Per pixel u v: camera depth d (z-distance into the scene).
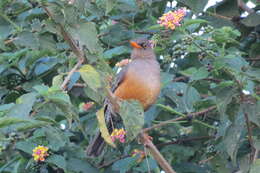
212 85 10.53
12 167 9.88
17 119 6.21
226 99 8.35
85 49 8.06
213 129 11.68
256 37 11.85
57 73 11.06
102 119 7.49
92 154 10.06
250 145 9.38
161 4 11.77
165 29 9.42
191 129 12.34
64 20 7.72
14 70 10.71
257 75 8.37
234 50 9.45
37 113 8.12
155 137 11.80
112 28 11.26
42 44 9.33
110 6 8.40
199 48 8.92
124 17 11.44
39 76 10.77
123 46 10.84
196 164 11.35
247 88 8.40
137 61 10.24
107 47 11.66
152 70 10.16
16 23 9.98
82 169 9.32
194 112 10.44
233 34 9.16
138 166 10.14
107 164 10.52
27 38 9.09
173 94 10.33
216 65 8.41
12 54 10.30
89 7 9.45
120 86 10.09
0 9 9.23
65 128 11.38
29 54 10.41
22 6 10.16
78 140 11.59
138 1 11.59
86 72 7.05
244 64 8.59
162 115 11.63
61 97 6.81
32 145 8.81
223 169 10.18
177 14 8.80
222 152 9.54
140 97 10.05
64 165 8.72
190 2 9.93
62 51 10.88
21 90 10.88
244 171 9.23
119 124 10.40
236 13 11.32
